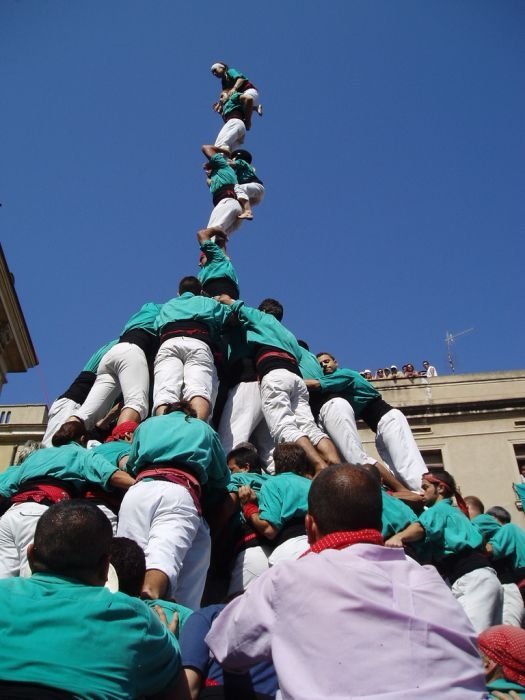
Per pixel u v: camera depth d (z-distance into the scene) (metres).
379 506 2.23
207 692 2.32
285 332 6.27
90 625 2.01
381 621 1.84
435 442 20.48
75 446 4.35
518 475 19.69
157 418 4.06
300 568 2.01
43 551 2.19
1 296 17.38
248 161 10.49
